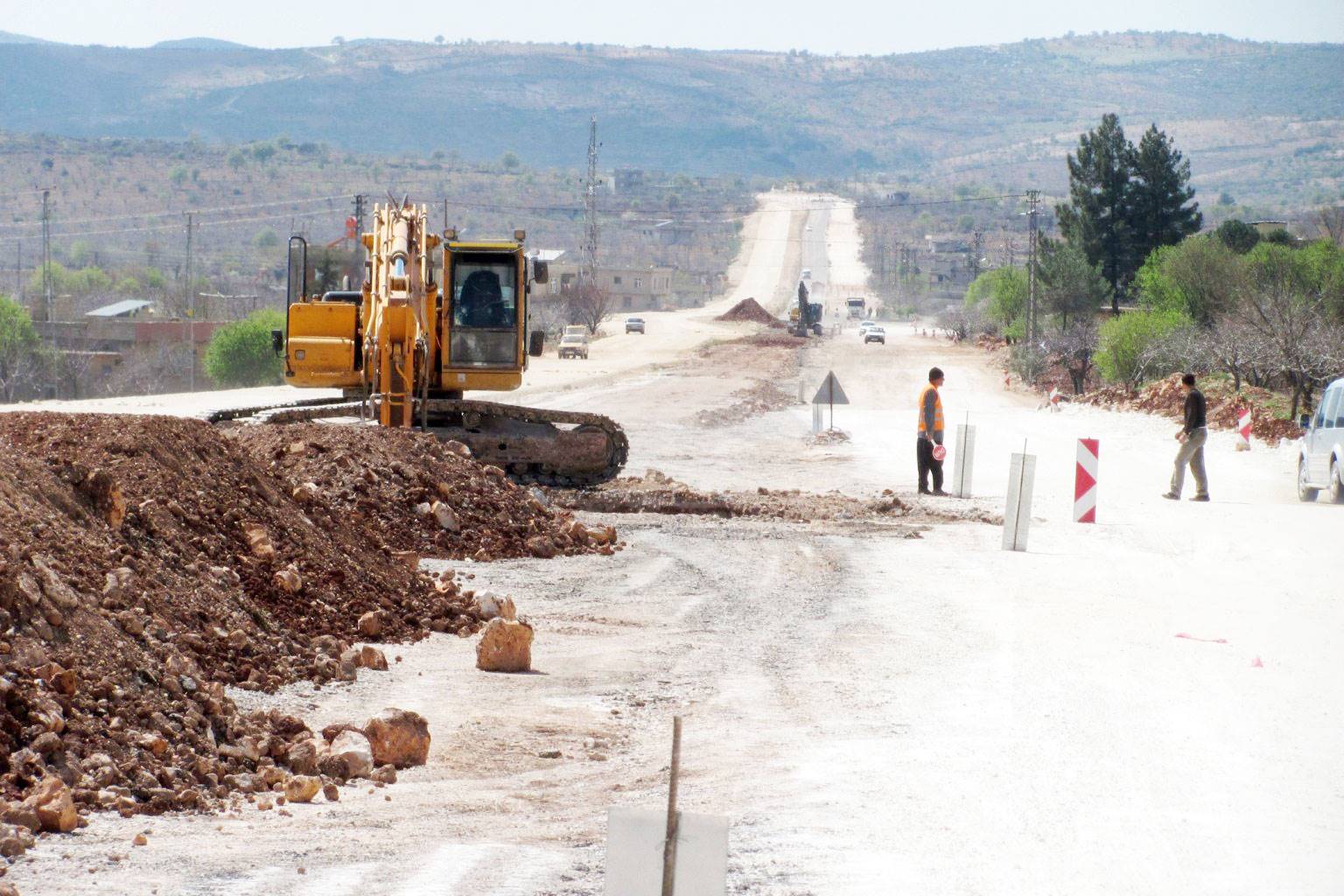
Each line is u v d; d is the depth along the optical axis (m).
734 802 12.73
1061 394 104.06
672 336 198.62
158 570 16.25
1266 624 22.16
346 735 13.59
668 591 24.34
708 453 53.94
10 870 9.87
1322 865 11.15
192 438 20.44
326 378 37.19
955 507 37.44
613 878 7.45
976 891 10.46
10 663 12.25
